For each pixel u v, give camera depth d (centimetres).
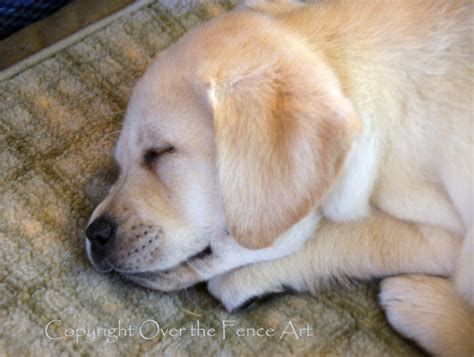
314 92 52
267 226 53
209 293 60
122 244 56
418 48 56
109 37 71
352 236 59
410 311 58
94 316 57
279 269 59
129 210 56
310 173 52
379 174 57
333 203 57
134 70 70
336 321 59
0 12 74
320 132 52
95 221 57
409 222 59
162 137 54
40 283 58
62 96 67
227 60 53
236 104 52
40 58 68
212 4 74
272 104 52
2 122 65
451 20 57
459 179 56
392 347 58
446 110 55
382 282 60
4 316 57
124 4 75
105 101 67
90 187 63
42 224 61
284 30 56
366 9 58
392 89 56
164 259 56
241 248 57
